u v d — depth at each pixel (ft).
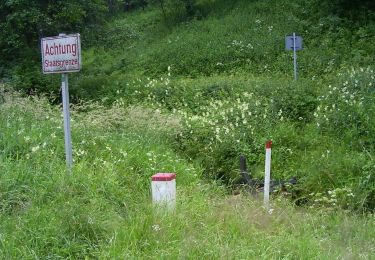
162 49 62.90
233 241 16.17
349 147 28.58
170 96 41.63
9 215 16.46
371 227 19.48
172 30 72.84
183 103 39.83
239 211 19.12
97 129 27.99
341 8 59.77
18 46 45.16
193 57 57.16
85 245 15.03
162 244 15.33
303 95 37.29
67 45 19.07
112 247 14.79
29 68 46.70
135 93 43.06
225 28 64.59
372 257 15.96
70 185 18.44
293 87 39.01
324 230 18.93
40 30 46.47
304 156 29.09
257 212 19.31
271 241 16.58
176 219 16.96
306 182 25.80
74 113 31.22
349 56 49.03
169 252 14.83
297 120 35.06
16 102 30.09
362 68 38.88
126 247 14.88
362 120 30.30
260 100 37.01
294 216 20.17
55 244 14.88
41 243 14.84
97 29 51.34
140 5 97.50
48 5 45.57
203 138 31.58
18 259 14.03
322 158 27.22
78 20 47.83
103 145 24.27
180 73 55.36
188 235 16.12
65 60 19.20
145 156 23.85
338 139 29.76
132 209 18.13
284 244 16.34
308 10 63.36
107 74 56.34
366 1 59.31
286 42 43.60
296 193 25.52
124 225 16.26
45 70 19.89
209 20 71.67
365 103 31.89
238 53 54.95
